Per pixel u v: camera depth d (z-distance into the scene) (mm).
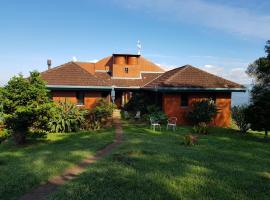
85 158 12195
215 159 11977
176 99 25422
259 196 7922
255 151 14195
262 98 18656
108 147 14570
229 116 26125
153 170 10016
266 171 10359
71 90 24719
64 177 9539
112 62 40406
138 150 12984
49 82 23812
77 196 7609
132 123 25031
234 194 7988
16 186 8492
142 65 40406
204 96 25891
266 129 18734
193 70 27641
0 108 16578
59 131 21578
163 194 7848
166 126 23328
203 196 7777
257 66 23047
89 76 25453
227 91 25812
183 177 9320
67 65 26344
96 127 22500
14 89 16594
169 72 32625
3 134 16719
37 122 17797
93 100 25141
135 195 7723
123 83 35031
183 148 14297
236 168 10602
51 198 7504
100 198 7496
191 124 25438
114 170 9922
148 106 26609
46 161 11461
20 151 15195
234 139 18406
